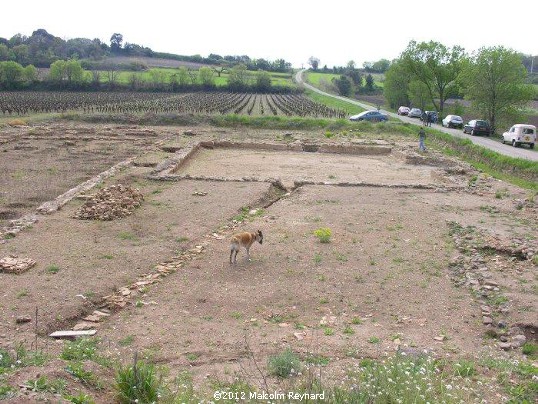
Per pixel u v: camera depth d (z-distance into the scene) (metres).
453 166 30.33
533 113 62.88
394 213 18.62
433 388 6.82
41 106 58.59
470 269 13.03
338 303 11.02
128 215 17.50
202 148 35.00
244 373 7.67
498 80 47.34
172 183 23.02
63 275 12.05
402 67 65.50
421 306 10.90
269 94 102.19
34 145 32.28
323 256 13.90
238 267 13.00
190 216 17.62
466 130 48.25
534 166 27.11
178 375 7.65
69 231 15.59
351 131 45.28
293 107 69.00
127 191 19.09
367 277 12.48
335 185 23.64
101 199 18.14
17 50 115.94
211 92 99.00
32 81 89.69
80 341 8.73
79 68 91.50
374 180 25.89
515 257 14.20
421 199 21.14
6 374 6.29
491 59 46.84
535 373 7.84
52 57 121.00
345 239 15.41
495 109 48.44
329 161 31.88
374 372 7.29
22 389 5.91
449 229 16.77
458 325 10.06
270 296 11.27
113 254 13.62
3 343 8.52
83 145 33.22
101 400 6.42
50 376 6.47
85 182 22.14
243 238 13.35
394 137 43.16
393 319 10.28
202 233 15.81
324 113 59.97
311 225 16.88
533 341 9.70
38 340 8.84
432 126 55.03
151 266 12.95
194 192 21.17
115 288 11.53
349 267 13.12
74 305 10.43
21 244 14.23
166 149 32.12
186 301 10.95
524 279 12.34
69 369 6.94
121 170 24.94
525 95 47.09
